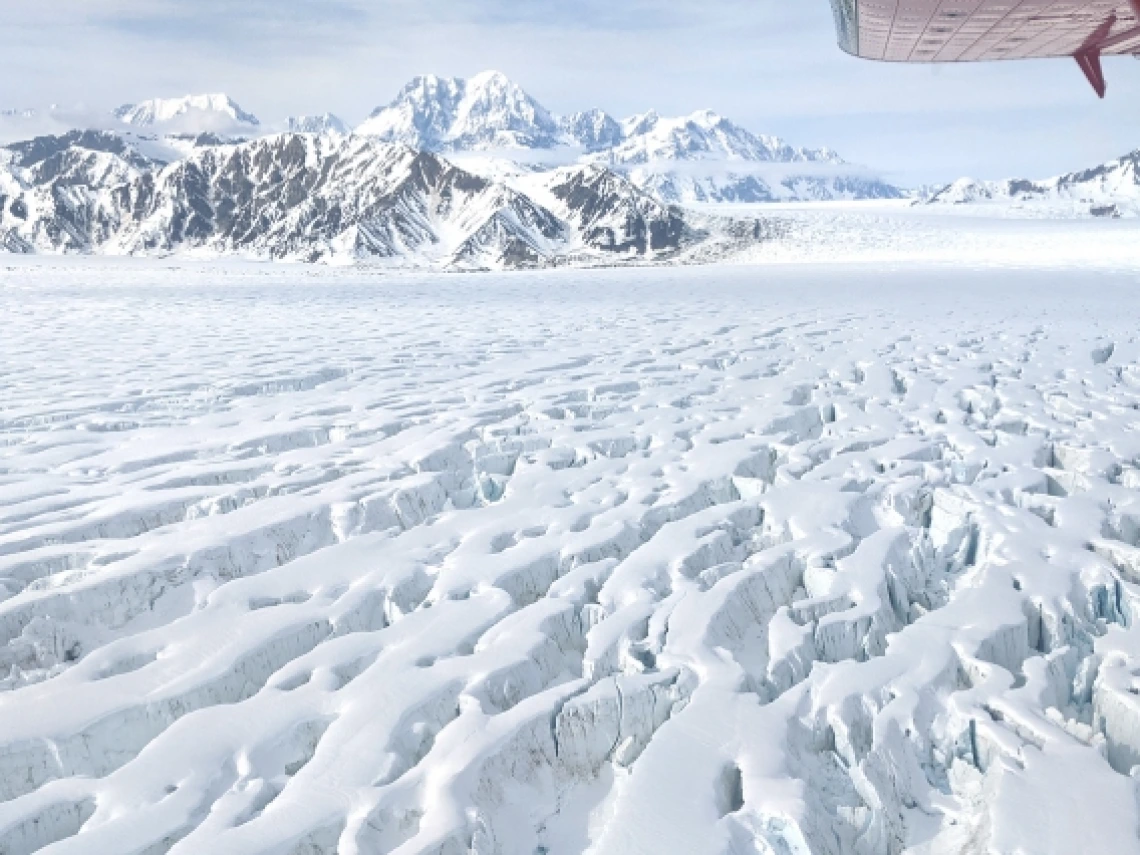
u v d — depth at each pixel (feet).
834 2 33.45
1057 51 36.35
